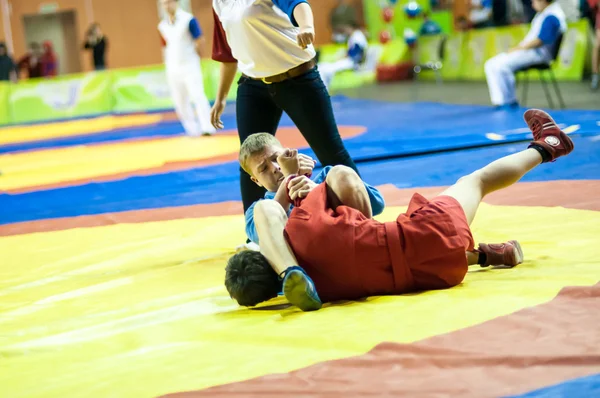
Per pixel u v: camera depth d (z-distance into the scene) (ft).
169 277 21.44
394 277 16.43
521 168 17.95
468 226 16.80
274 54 22.33
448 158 38.27
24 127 92.79
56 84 101.09
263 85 23.48
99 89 102.17
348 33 114.32
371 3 116.47
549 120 18.70
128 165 48.62
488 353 12.70
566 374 11.76
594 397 10.94
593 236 20.24
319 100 22.74
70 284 21.75
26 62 120.16
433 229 16.26
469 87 83.30
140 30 139.85
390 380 12.22
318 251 16.43
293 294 16.15
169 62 61.57
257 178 19.22
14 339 16.97
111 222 30.60
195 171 42.73
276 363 13.50
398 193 30.40
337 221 16.43
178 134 65.77
